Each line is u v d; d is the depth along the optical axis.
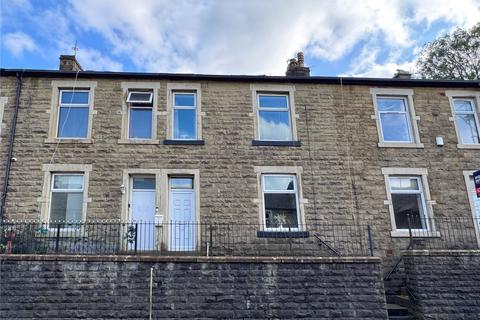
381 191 13.02
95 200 12.23
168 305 9.63
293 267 10.08
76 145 12.73
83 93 13.62
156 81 13.73
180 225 12.36
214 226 12.30
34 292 9.59
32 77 13.41
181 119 13.65
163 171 12.68
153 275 9.80
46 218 12.04
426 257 10.71
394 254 12.39
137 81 13.68
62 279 9.70
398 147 13.54
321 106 13.89
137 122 13.50
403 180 13.42
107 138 12.90
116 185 12.41
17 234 11.35
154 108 13.41
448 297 10.41
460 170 13.44
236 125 13.43
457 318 10.24
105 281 9.73
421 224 13.01
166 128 13.21
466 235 12.76
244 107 13.68
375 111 13.98
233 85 13.93
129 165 12.66
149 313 9.55
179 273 9.85
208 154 12.99
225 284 9.85
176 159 12.85
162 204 12.38
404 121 14.23
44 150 12.58
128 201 12.47
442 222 12.84
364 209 12.80
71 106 13.40
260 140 13.31
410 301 10.77
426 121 13.98
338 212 12.71
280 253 12.17
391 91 14.30
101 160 12.64
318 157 13.24
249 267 10.02
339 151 13.36
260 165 13.01
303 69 15.20
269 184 13.09
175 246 12.20
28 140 12.65
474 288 10.52
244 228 12.36
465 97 14.49
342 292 9.96
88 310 9.53
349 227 12.58
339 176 13.08
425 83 14.36
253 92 13.89
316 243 12.38
